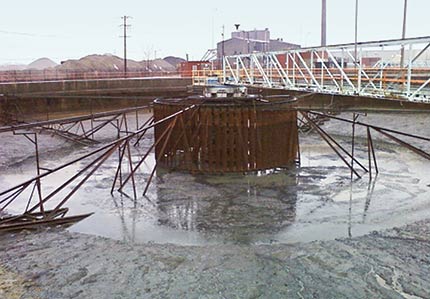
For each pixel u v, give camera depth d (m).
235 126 16.16
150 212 12.08
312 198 13.15
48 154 19.81
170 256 8.03
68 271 7.42
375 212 11.84
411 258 7.73
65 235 9.55
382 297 6.36
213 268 7.44
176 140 16.80
